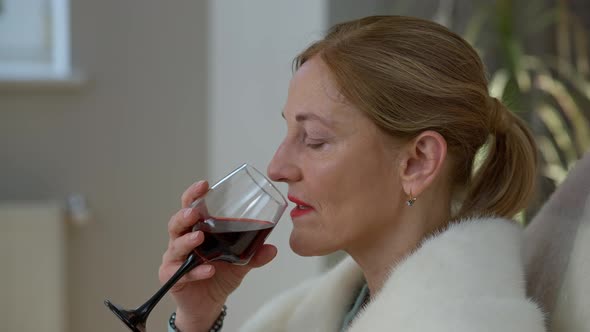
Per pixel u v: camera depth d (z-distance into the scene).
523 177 1.12
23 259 2.72
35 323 2.73
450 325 0.83
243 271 1.23
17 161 2.90
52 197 2.93
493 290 0.88
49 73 2.94
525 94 3.01
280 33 2.62
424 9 2.89
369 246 1.07
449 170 1.08
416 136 1.02
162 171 3.01
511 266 0.92
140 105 2.98
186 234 1.05
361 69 1.01
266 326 1.34
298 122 1.05
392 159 1.03
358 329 0.94
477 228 0.97
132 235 3.00
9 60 2.98
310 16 2.55
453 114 1.03
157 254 3.02
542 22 3.06
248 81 2.76
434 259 0.93
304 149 1.05
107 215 2.97
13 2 2.98
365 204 1.03
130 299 3.01
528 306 0.85
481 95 1.06
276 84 2.64
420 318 0.86
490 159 1.12
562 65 3.08
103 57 2.94
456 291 0.88
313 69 1.04
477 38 3.01
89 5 2.92
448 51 1.04
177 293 1.24
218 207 1.04
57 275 2.74
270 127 2.68
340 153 1.02
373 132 1.01
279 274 2.63
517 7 3.08
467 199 1.11
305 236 1.05
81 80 2.89
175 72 2.99
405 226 1.05
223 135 2.91
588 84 3.05
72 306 2.95
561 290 1.01
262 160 2.71
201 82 3.01
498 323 0.82
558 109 3.11
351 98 1.01
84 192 2.95
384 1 2.80
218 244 1.04
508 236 0.97
